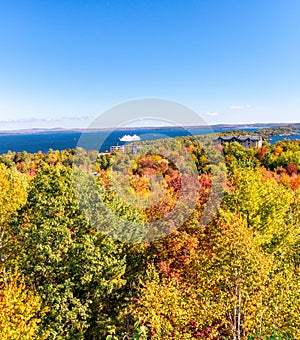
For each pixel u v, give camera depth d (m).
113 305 18.83
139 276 17.80
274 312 14.38
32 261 16.47
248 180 21.97
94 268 16.06
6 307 13.49
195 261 17.25
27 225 19.28
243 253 14.78
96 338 17.25
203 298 14.86
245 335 13.96
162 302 14.71
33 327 14.11
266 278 14.80
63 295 15.55
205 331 15.29
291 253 22.06
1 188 23.02
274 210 21.36
